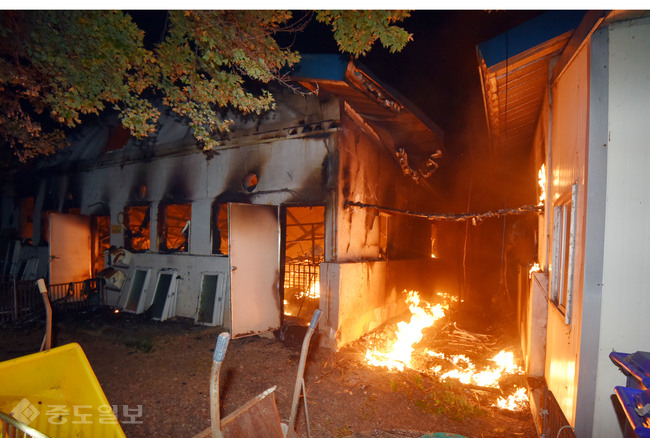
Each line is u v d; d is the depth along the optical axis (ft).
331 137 23.53
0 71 13.41
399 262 33.40
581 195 10.96
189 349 21.63
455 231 44.91
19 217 44.14
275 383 17.47
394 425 14.23
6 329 24.61
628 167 9.79
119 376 17.75
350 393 16.74
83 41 12.77
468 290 42.27
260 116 26.11
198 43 14.03
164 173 30.40
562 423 10.65
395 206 33.81
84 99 14.37
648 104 9.73
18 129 20.34
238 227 22.67
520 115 22.03
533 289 17.74
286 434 10.48
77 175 37.01
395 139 30.81
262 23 13.71
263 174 25.84
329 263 22.95
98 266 36.35
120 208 33.04
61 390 9.50
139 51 13.44
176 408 14.85
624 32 9.90
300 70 19.67
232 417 8.68
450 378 19.63
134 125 15.29
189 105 15.58
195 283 27.73
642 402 7.02
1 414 7.58
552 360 14.75
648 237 9.63
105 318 27.58
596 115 10.11
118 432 9.73
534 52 14.21
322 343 22.74
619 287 9.78
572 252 11.69
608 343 9.82
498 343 26.81
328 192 23.54
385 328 28.50
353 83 20.10
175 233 36.99
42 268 38.81
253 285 23.27
